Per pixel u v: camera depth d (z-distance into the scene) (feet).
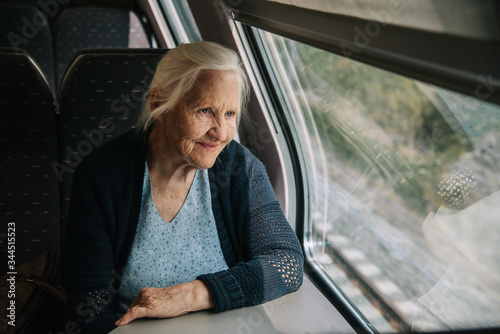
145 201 4.90
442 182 5.52
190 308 4.34
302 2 4.83
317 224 7.63
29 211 6.72
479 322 4.99
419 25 3.34
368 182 6.66
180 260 5.00
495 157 4.97
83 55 6.45
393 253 6.16
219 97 4.28
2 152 6.56
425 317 5.43
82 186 4.76
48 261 6.23
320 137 7.36
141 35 10.12
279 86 7.25
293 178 7.75
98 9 9.82
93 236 4.75
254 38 6.86
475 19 2.80
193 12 7.77
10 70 6.40
